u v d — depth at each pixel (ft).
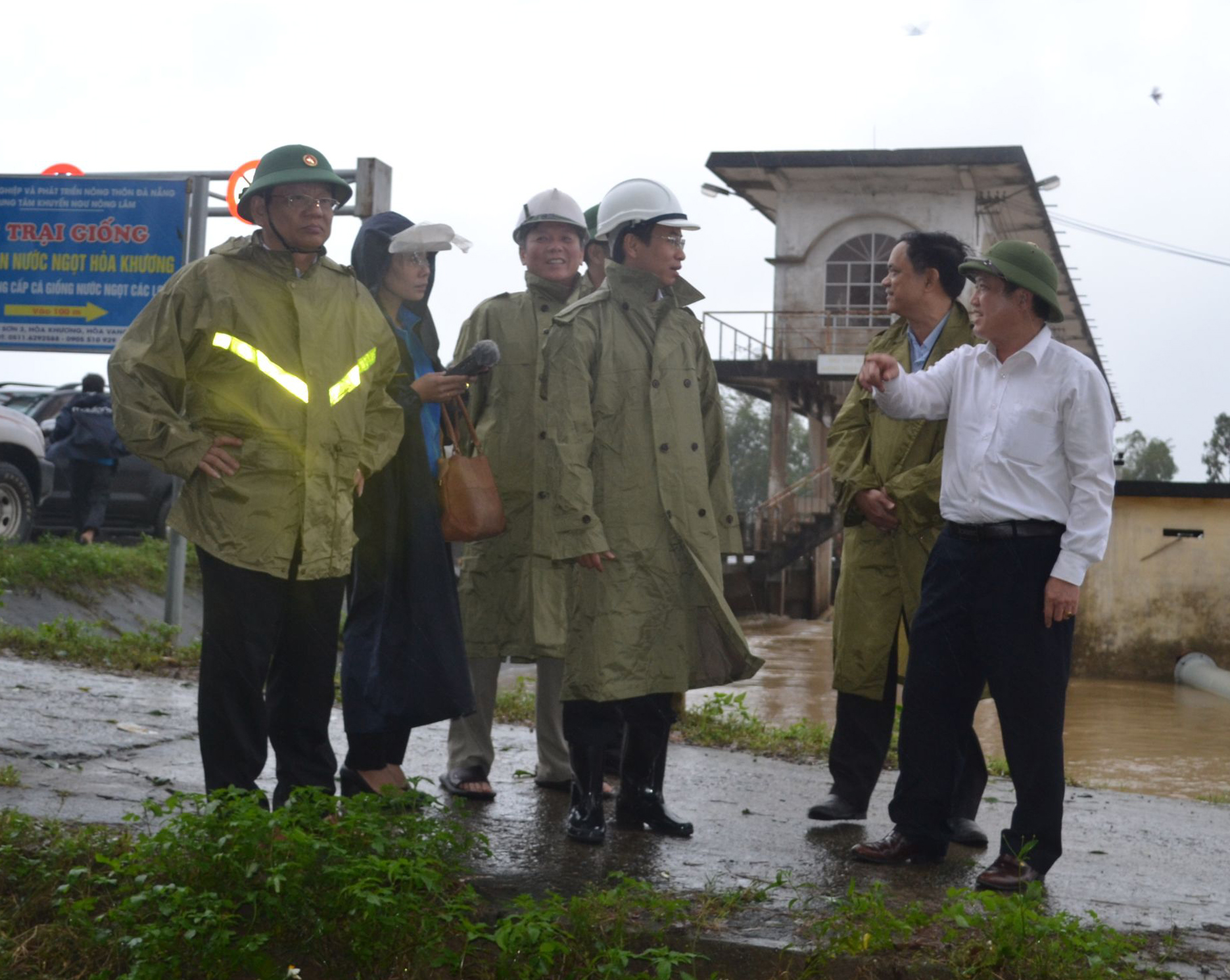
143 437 13.42
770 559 85.97
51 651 28.63
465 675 15.56
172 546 33.76
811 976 11.39
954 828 16.25
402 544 15.60
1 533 41.19
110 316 33.60
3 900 12.12
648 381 15.66
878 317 91.71
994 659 14.05
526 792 18.16
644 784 15.99
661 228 15.72
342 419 14.21
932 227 91.30
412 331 16.85
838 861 14.94
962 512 14.25
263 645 13.98
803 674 45.14
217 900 11.34
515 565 17.98
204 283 13.66
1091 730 34.55
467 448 18.48
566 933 11.46
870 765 17.03
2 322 33.81
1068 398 13.80
